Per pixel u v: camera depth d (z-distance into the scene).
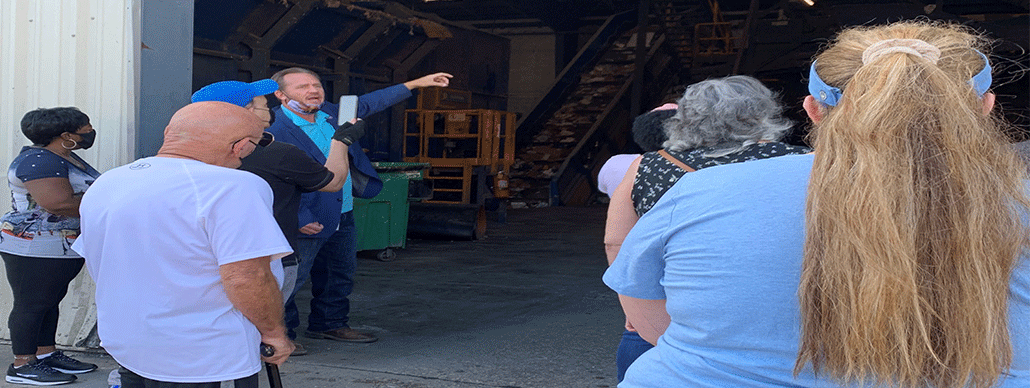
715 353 1.02
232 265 1.76
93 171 3.41
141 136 3.87
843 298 0.86
